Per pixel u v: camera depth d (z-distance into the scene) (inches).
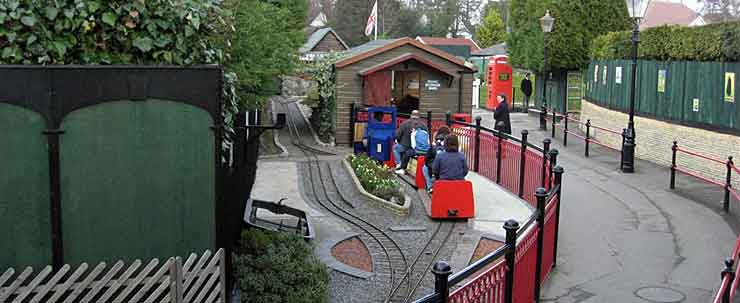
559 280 416.8
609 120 1013.8
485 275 285.6
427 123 904.3
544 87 1215.6
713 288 399.5
